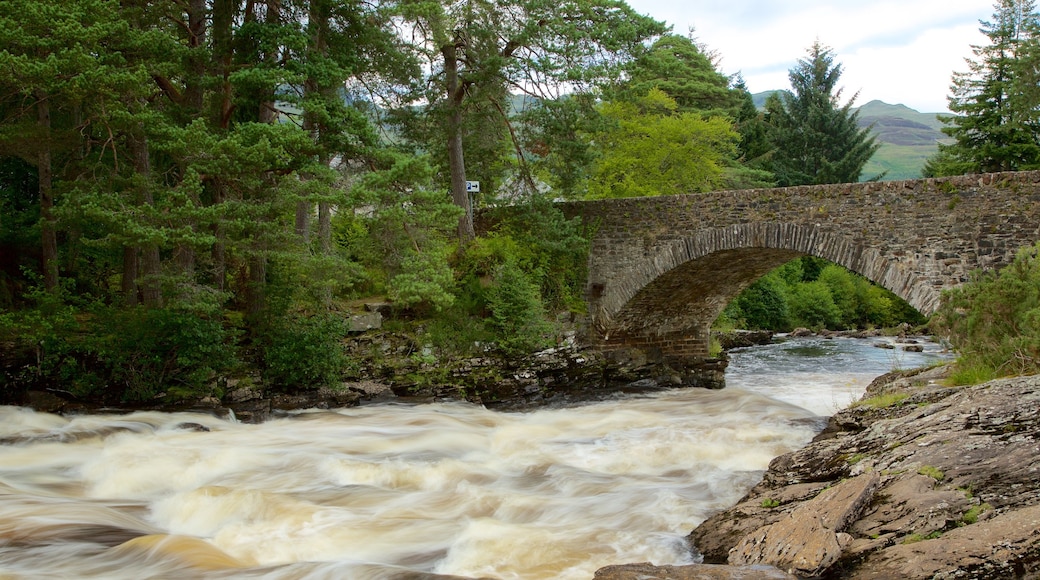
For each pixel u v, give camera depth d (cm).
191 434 1563
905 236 1809
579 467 1322
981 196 1703
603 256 2484
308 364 1919
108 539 934
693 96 4772
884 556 704
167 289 1786
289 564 849
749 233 2108
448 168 2694
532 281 2461
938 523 738
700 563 848
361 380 2039
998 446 866
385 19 2169
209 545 909
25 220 2294
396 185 1875
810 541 752
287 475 1266
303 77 1816
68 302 2138
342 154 1928
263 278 2025
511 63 2317
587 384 2428
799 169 5753
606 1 2331
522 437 1641
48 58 1446
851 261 1897
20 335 1723
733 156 4972
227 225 1678
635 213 2392
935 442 923
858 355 3219
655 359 2669
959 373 1423
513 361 2273
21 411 1619
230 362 1855
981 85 3772
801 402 2145
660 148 3412
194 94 1925
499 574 837
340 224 2466
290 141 1719
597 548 902
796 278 4997
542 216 2450
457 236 2534
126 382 1783
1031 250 1505
